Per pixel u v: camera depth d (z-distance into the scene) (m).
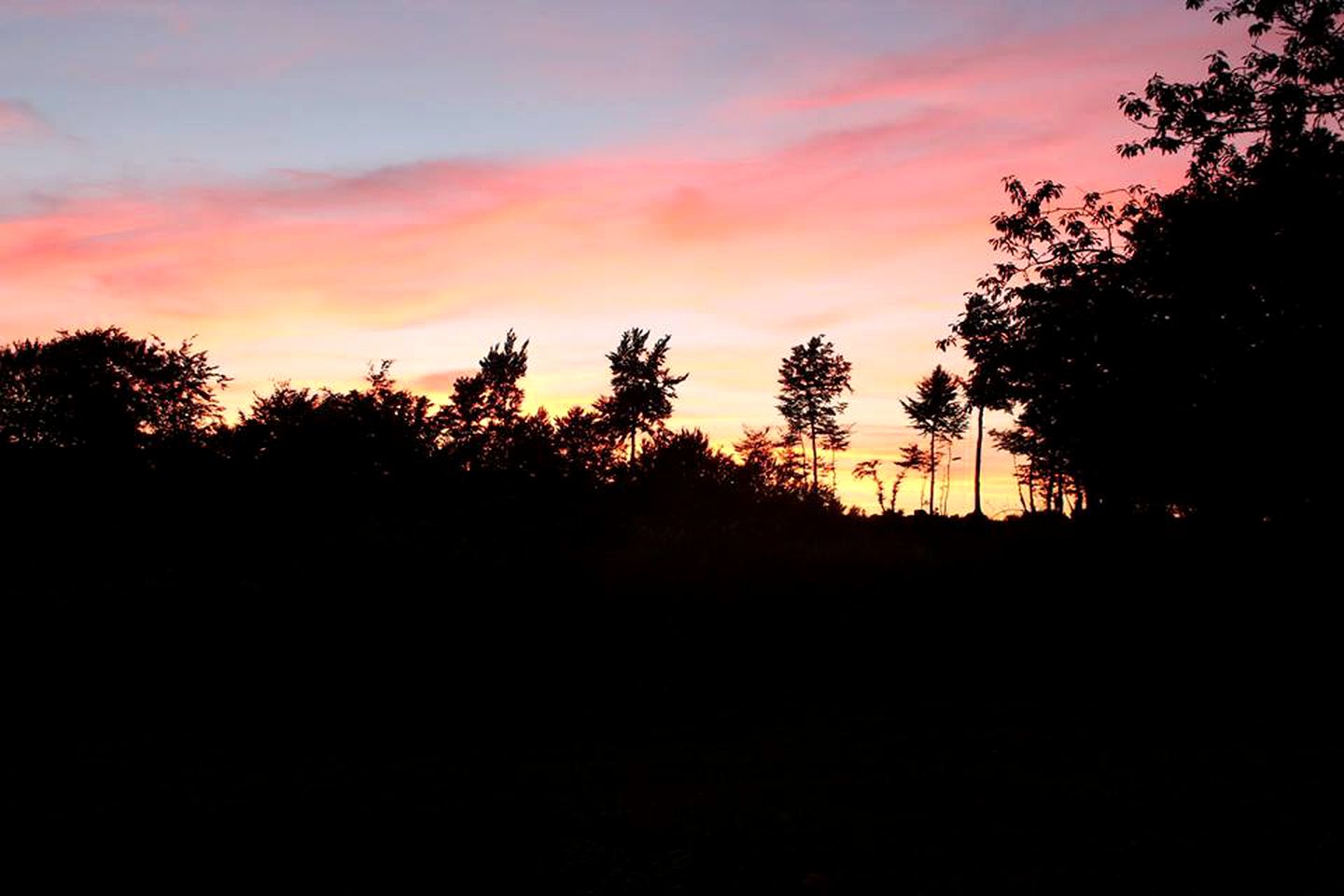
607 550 18.16
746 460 36.06
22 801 9.64
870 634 17.75
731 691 16.73
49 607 15.31
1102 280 22.56
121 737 13.44
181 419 53.91
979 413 72.12
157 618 15.55
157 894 7.30
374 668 15.75
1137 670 18.17
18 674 15.02
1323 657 18.11
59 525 34.06
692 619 17.09
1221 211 20.55
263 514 32.84
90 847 8.23
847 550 18.86
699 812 9.23
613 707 15.63
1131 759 11.30
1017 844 8.09
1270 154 20.42
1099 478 22.92
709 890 7.24
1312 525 19.97
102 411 49.56
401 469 35.88
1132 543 20.39
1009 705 15.62
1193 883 7.08
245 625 15.71
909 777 10.50
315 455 35.16
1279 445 19.69
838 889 7.19
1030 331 23.38
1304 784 9.75
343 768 11.45
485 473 36.06
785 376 85.88
